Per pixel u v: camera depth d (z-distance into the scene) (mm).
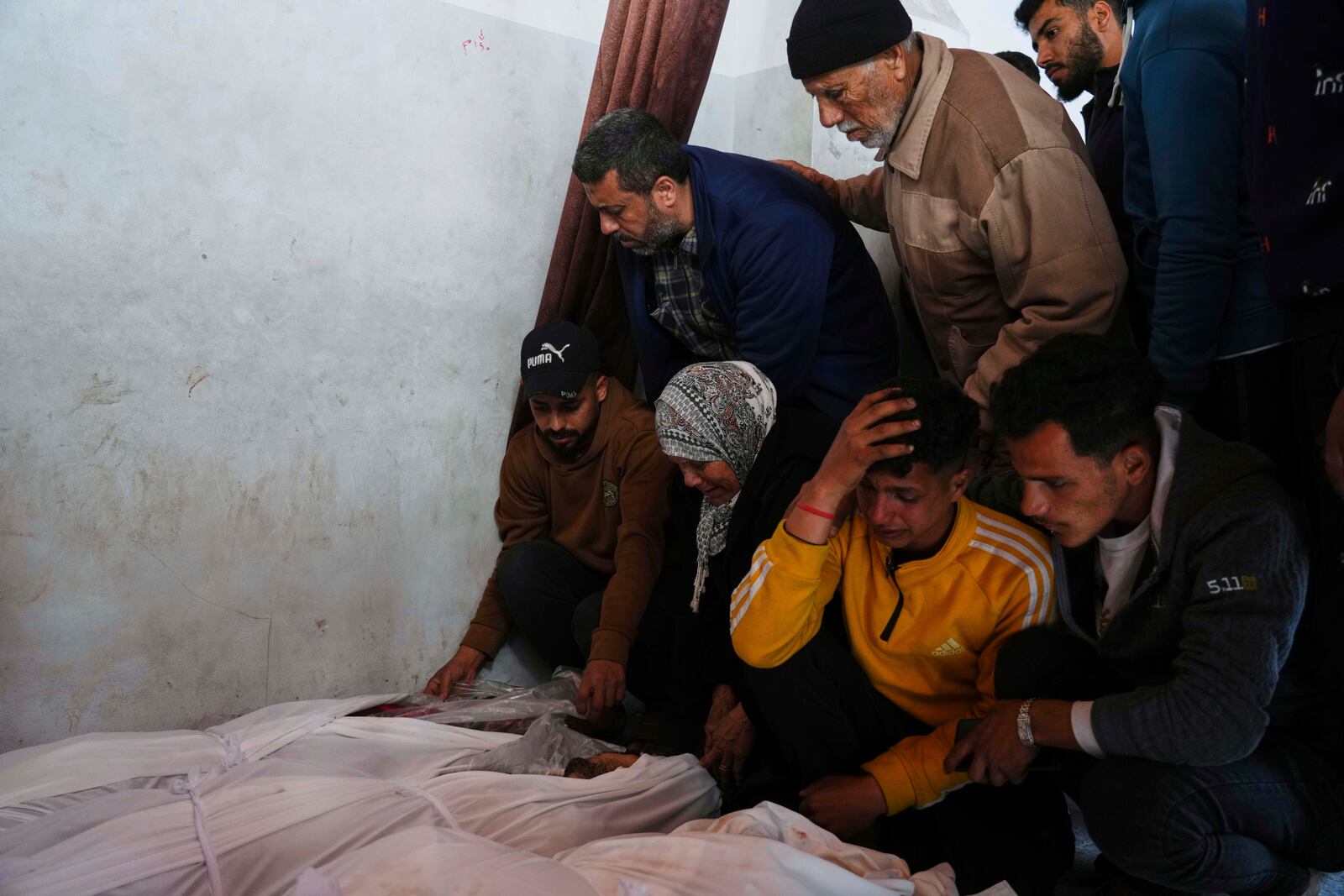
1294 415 1638
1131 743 1467
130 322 2277
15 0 2139
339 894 1234
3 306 2146
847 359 2516
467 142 2701
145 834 1507
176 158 2312
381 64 2559
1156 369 1484
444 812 1633
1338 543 1440
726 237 2396
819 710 1778
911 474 1592
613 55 2615
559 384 2492
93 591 2264
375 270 2582
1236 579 1402
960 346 2330
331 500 2551
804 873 1400
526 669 2842
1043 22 2314
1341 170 1401
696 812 1884
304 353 2494
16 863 1416
